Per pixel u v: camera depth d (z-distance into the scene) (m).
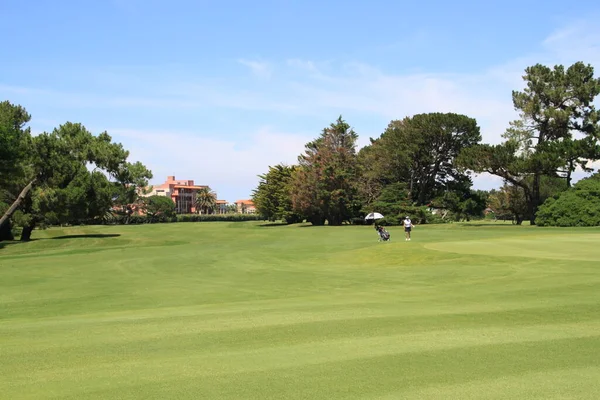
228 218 149.88
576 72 61.53
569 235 34.56
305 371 6.36
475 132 75.12
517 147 60.66
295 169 93.56
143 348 7.84
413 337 8.08
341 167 80.56
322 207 80.88
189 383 5.99
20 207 54.91
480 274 17.86
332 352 7.26
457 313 10.11
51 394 5.71
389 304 11.79
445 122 73.50
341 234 53.16
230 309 11.85
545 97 62.66
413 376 6.08
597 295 11.82
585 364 6.48
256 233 62.25
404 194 75.31
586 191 55.06
